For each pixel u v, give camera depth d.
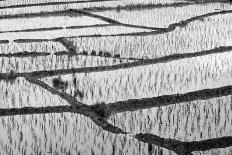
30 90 14.93
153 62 17.70
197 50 19.55
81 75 16.17
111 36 22.02
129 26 24.73
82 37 21.91
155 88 14.92
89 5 30.39
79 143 11.36
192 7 29.69
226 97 13.95
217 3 30.88
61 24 25.70
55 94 14.60
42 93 14.66
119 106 13.66
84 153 10.91
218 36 21.70
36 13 28.42
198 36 21.80
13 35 23.11
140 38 21.69
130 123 12.55
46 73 16.77
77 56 18.81
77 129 12.07
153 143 11.40
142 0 31.95
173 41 21.06
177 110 13.16
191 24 24.31
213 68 16.67
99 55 19.38
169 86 15.06
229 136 11.63
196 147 11.24
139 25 24.98
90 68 17.03
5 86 15.30
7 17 27.94
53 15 28.27
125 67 17.08
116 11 29.02
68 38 21.72
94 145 11.23
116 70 16.64
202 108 13.25
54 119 12.67
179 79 15.62
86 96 14.48
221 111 13.02
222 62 17.34
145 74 16.14
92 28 24.36
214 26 23.70
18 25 25.81
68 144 11.33
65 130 12.02
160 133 11.93
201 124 12.32
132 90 14.83
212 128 12.09
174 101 13.96
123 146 11.13
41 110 13.41
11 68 17.52
